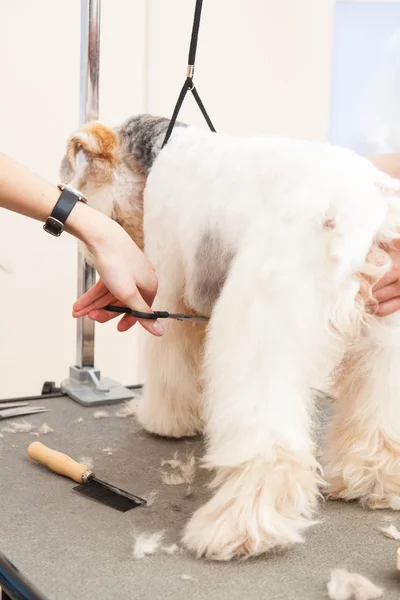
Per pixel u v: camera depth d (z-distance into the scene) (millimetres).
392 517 798
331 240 696
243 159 808
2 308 1916
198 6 1001
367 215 703
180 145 930
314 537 737
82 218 809
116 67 1874
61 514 783
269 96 2016
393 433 824
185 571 652
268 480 697
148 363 1096
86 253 1116
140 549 684
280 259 703
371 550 708
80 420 1175
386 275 743
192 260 858
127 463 973
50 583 622
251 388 699
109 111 1884
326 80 2027
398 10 1991
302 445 698
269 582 635
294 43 1990
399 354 814
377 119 1993
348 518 793
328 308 703
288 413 697
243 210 768
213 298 845
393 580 642
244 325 707
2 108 1803
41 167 1872
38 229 1912
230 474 726
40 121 1847
